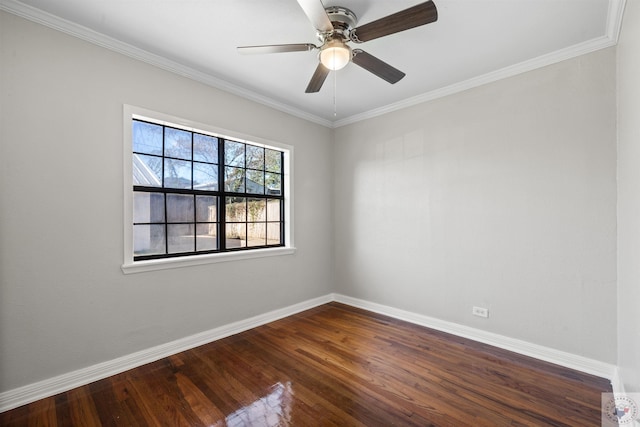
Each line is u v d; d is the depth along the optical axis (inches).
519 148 96.9
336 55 70.4
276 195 135.6
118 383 79.7
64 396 73.9
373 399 72.5
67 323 77.0
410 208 125.3
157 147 100.1
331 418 65.9
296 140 138.3
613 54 80.7
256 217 128.0
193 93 101.9
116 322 85.2
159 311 94.0
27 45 71.4
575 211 86.7
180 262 98.0
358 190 144.9
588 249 84.7
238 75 105.0
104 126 82.8
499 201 101.2
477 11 71.2
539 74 92.9
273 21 75.9
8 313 69.1
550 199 91.0
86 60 79.8
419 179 122.5
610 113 81.1
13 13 69.6
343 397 73.3
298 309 138.1
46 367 73.9
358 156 144.9
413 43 84.7
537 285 93.4
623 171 71.8
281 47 70.9
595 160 83.5
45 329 73.8
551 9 70.6
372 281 139.3
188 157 107.7
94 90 81.1
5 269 68.7
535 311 93.7
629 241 64.2
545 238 91.9
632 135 60.1
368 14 73.1
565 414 66.9
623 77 70.3
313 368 87.0
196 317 102.7
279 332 114.2
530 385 78.1
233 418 66.1
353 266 147.3
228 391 75.9
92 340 81.0
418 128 122.8
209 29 79.2
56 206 75.4
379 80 107.6
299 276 139.3
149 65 91.5
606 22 75.0
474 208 106.8
